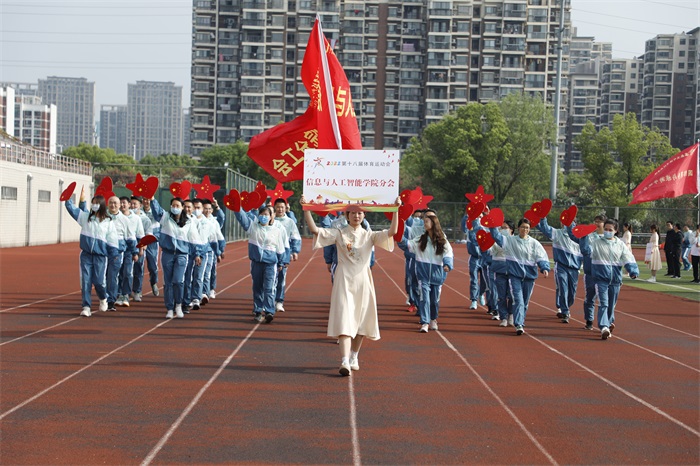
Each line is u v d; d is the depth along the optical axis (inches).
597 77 6171.3
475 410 303.3
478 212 524.1
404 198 569.6
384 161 348.2
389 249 356.2
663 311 681.0
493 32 3786.9
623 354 443.8
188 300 562.9
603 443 264.2
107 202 563.8
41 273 883.4
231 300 656.4
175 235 530.3
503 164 2524.6
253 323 520.4
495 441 263.0
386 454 246.1
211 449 246.8
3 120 6328.7
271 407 299.3
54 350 405.1
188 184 540.7
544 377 370.6
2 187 1358.3
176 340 444.8
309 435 264.1
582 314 639.1
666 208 2043.6
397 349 437.7
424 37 3875.5
